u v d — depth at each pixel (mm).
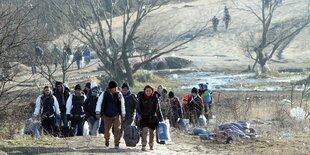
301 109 59094
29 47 59562
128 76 120000
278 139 42219
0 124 42688
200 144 39500
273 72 144750
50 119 40406
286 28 199875
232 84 121875
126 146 35938
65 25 96250
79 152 31562
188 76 145875
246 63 165625
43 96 40656
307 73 143750
